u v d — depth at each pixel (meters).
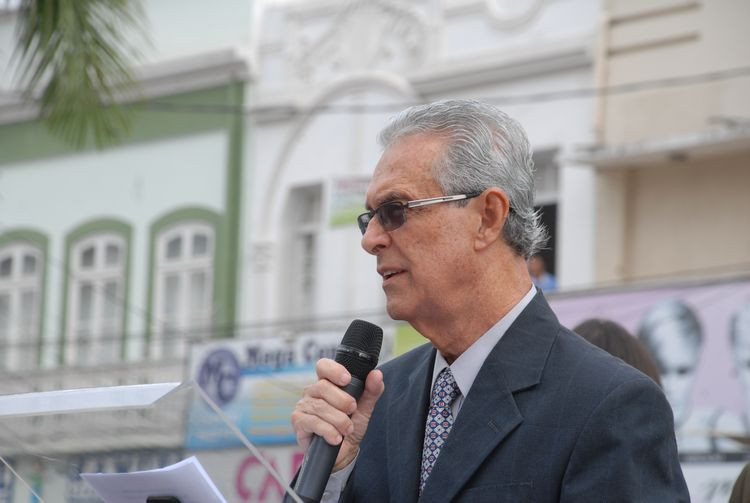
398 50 16.03
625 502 2.73
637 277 13.70
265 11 17.17
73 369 17.11
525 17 14.93
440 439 3.09
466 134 3.08
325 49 16.58
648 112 13.69
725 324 11.12
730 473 10.95
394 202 3.05
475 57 15.12
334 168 16.22
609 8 14.21
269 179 16.64
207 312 16.66
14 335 18.02
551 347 3.03
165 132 17.47
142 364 16.66
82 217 17.95
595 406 2.84
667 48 13.70
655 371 4.21
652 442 2.80
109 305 17.50
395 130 3.16
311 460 3.02
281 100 16.69
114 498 2.78
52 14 8.15
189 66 17.22
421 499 2.94
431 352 3.31
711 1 13.46
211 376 14.07
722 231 13.31
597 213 13.92
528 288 3.15
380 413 3.35
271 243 16.44
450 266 3.03
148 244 17.33
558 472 2.82
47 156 18.42
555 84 14.55
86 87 8.29
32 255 18.27
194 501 2.69
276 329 16.17
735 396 11.01
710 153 13.26
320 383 3.09
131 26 9.50
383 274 3.11
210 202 16.98
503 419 2.93
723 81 13.30
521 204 3.11
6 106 18.62
